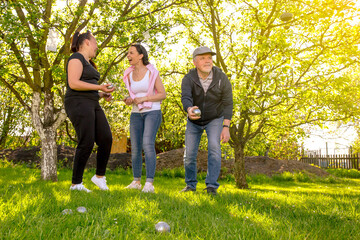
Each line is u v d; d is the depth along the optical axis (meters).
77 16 7.21
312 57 7.93
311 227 2.34
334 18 7.50
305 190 8.62
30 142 16.66
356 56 7.36
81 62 4.03
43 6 7.21
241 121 9.69
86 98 4.02
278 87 7.37
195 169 4.70
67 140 15.85
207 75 4.45
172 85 10.80
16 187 3.90
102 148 4.31
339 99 7.48
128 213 2.34
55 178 7.07
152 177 4.26
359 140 21.17
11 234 1.60
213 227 2.06
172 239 1.79
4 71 6.82
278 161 14.99
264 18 8.84
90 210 2.40
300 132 8.76
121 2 8.38
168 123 14.72
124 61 11.85
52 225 1.85
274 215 2.70
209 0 8.72
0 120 15.56
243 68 8.66
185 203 2.93
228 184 10.70
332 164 25.33
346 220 2.65
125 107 12.27
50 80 7.41
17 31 6.12
